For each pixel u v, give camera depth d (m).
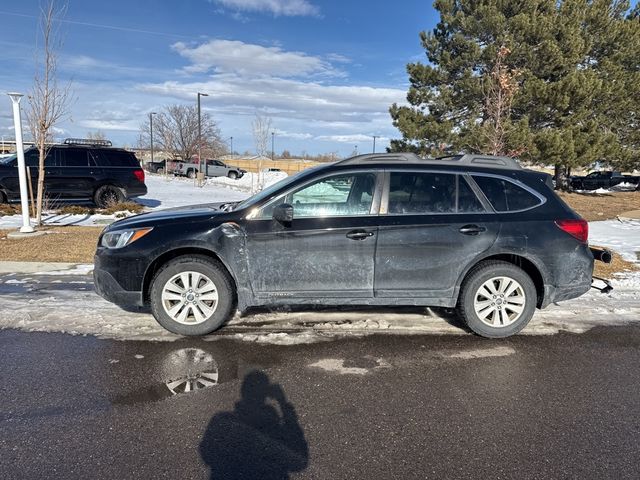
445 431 3.05
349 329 4.86
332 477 2.58
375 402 3.41
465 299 4.66
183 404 3.33
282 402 3.39
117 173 14.20
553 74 20.81
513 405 3.40
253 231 4.50
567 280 4.72
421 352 4.34
